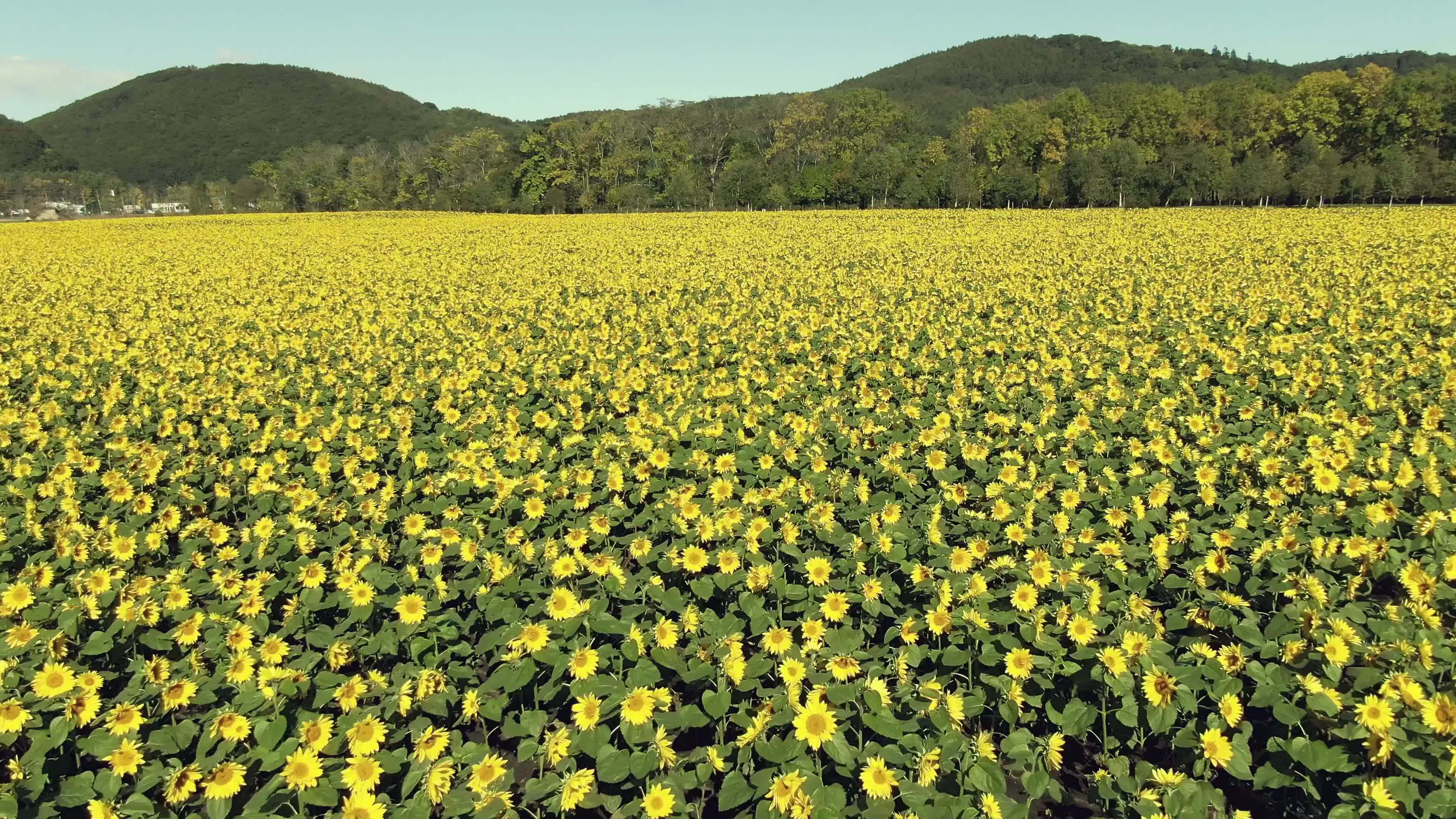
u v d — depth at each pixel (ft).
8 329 75.25
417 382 51.03
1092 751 20.31
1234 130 312.09
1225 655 18.94
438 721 20.43
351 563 24.82
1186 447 33.17
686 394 46.55
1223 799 15.92
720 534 24.75
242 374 55.06
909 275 100.68
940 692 17.71
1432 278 76.02
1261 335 56.95
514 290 98.58
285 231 202.49
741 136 395.96
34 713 18.10
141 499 30.68
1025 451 35.63
